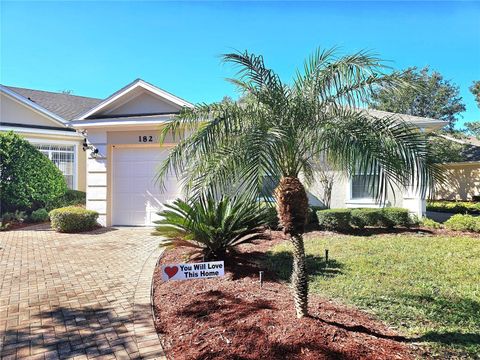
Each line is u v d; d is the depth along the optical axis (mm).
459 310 4676
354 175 4059
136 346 3863
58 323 4496
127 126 12289
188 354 3578
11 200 13781
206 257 6824
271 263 6910
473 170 20391
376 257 7500
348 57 3771
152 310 4891
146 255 8266
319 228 11109
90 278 6438
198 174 4043
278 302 4723
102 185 12531
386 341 3693
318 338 3568
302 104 3984
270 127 3809
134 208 12680
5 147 13617
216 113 4160
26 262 7660
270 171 3453
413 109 28266
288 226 3943
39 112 17516
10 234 11219
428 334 3941
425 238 9648
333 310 4500
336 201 12711
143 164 12633
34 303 5203
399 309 4691
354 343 3531
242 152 3557
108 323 4477
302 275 4023
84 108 20953
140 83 12703
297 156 4121
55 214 11422
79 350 3809
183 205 6281
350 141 3584
